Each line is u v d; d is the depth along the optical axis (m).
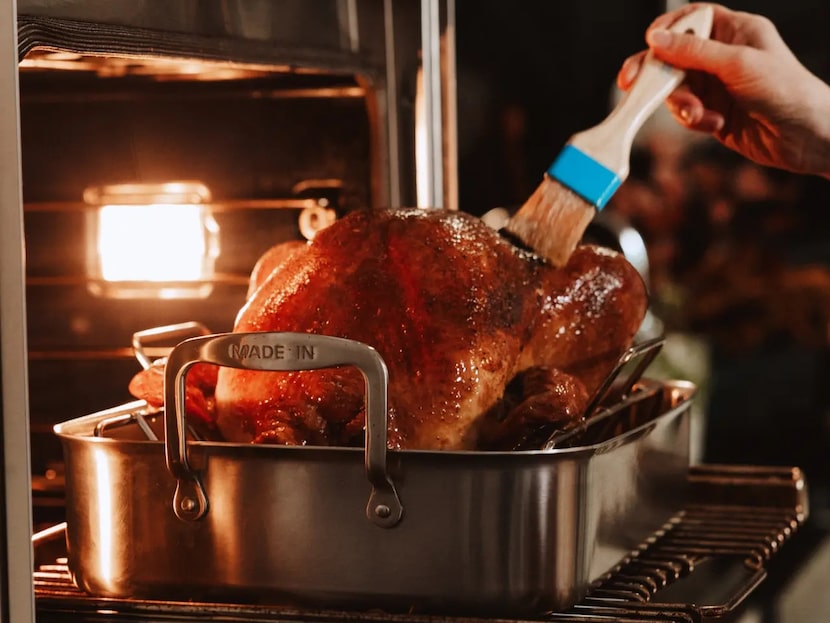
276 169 1.33
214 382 1.02
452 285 0.94
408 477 0.82
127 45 0.97
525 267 1.05
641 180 3.35
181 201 1.35
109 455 0.87
